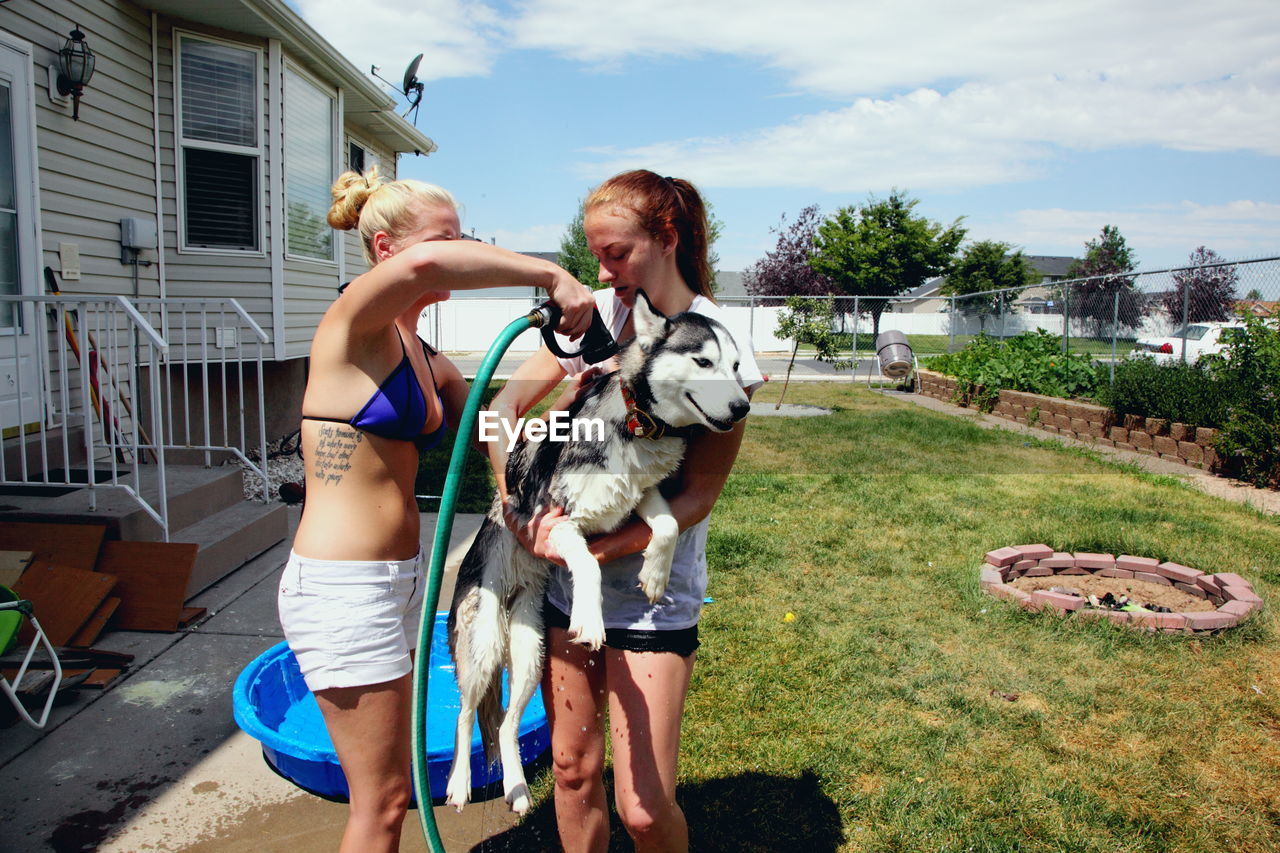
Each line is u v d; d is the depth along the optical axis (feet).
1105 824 8.67
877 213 121.08
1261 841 8.41
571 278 6.04
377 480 6.03
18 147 18.40
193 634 13.48
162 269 24.53
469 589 6.89
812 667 12.30
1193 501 22.34
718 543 18.35
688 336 5.86
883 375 59.88
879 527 19.99
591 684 6.51
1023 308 69.05
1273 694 11.44
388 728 6.01
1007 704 11.20
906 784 9.36
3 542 13.89
